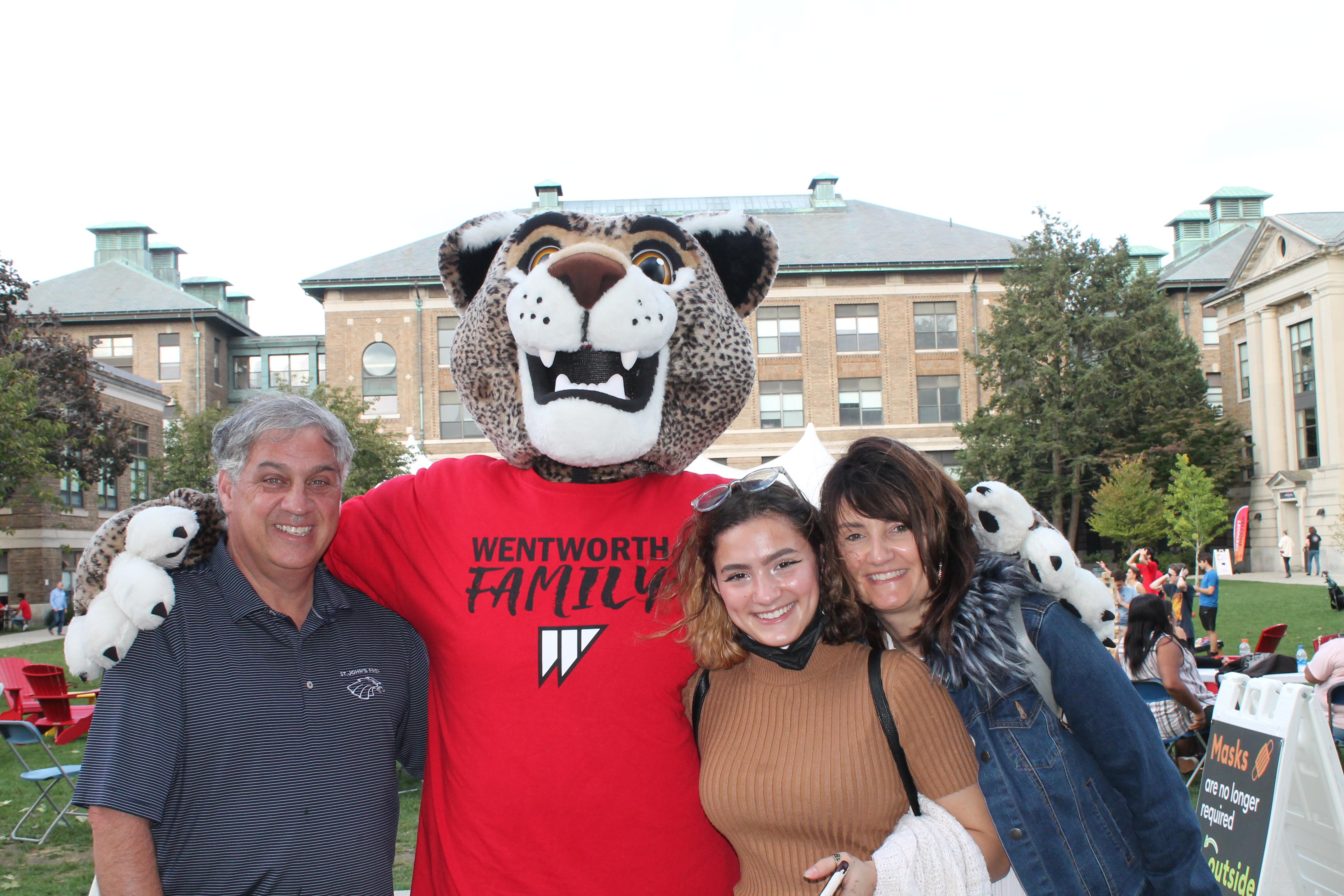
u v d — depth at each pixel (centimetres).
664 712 232
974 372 3122
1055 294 2984
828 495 214
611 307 225
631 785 225
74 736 764
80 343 2289
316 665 225
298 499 214
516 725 227
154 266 4597
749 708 213
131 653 211
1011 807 208
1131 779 204
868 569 212
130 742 203
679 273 256
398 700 238
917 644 222
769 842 205
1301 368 3053
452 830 230
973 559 210
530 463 257
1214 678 741
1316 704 359
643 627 234
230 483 220
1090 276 2989
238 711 213
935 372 3119
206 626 218
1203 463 2944
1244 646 937
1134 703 206
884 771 200
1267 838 358
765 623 204
